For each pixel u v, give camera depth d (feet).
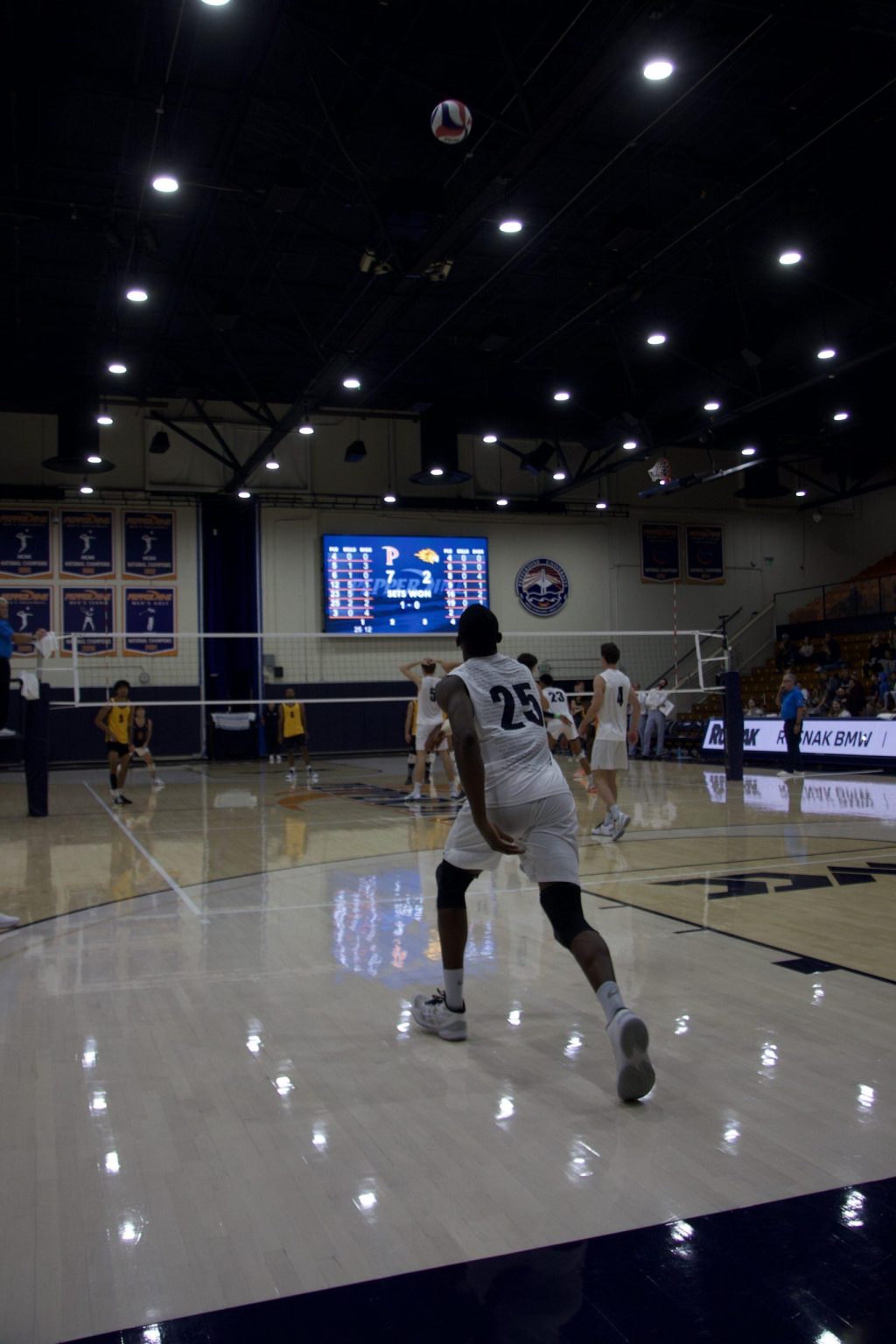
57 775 62.34
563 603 80.94
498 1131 8.24
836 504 88.84
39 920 17.65
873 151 37.47
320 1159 7.79
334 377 50.29
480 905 18.01
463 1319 5.61
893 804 33.88
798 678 74.43
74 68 31.12
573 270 47.34
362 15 29.89
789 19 28.22
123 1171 7.64
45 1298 5.90
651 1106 8.72
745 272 47.42
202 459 72.84
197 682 72.02
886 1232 6.48
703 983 12.67
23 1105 9.03
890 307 44.73
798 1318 5.56
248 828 31.86
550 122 29.07
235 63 31.45
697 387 56.44
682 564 84.23
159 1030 11.25
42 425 70.13
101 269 45.60
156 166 32.78
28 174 37.50
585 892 19.03
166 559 71.92
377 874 22.31
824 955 14.05
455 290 48.98
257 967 14.11
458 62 32.22
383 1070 9.80
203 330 53.06
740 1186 7.16
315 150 36.78
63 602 69.87
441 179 39.17
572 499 81.51
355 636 74.84
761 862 22.36
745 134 36.37
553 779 10.24
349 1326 5.57
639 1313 5.63
